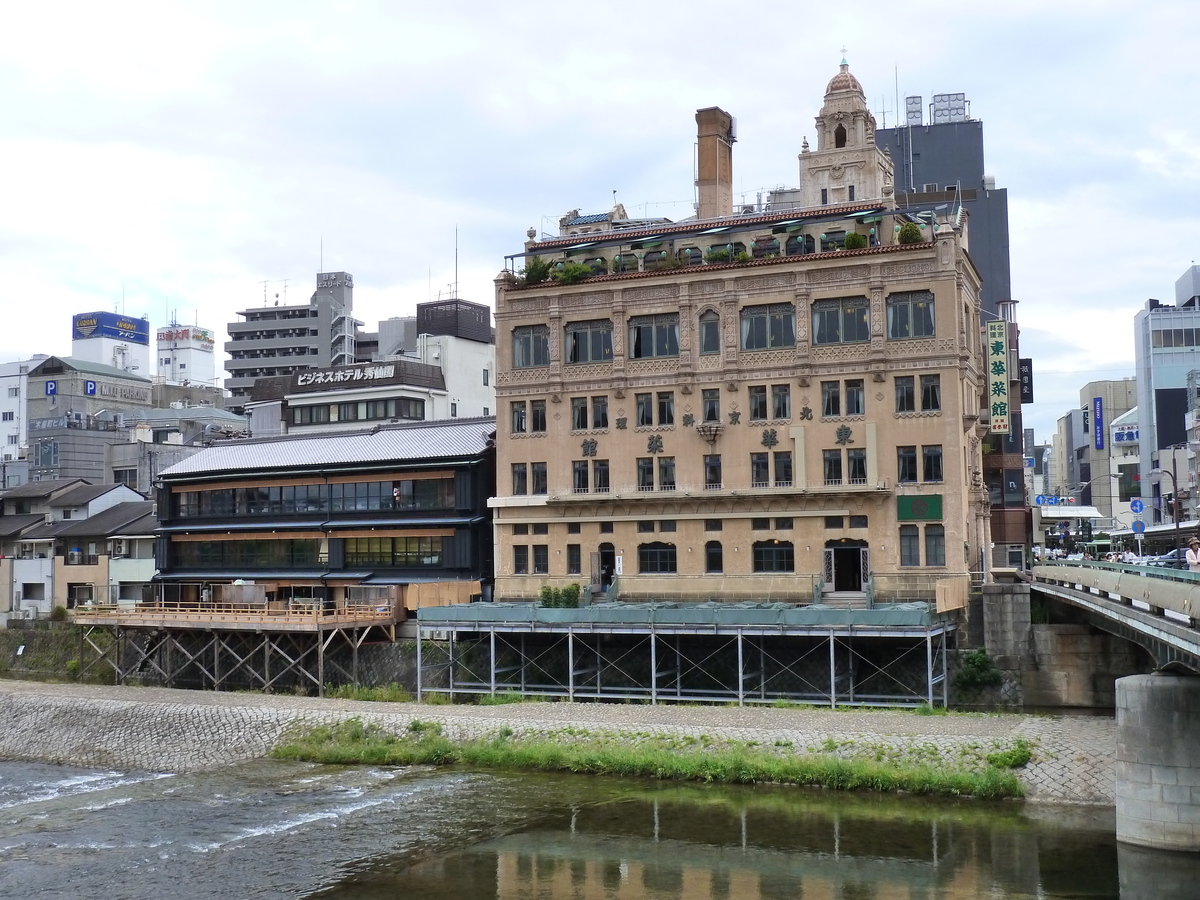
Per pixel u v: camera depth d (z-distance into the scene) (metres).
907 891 33.50
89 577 95.88
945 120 144.50
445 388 103.38
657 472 69.25
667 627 58.47
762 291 67.38
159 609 74.38
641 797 44.22
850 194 82.06
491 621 62.03
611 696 60.09
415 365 99.19
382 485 78.44
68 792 49.62
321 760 52.84
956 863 35.72
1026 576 70.62
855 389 65.31
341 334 168.25
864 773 44.22
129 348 196.88
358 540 79.12
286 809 44.59
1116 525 154.00
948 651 58.81
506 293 73.88
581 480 71.31
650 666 61.41
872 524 64.25
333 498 80.12
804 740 47.94
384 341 135.38
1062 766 43.62
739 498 66.94
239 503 83.94
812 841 38.31
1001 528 86.19
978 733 47.53
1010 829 38.84
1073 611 59.31
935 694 57.91
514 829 40.72
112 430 137.88
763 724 50.88
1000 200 128.38
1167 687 36.44
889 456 64.12
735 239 72.19
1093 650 57.03
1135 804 36.75
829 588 64.81
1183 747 36.16
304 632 66.44
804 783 45.03
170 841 40.81
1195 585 30.23
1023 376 94.50
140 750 56.72
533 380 72.88
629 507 69.56
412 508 76.88
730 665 59.91
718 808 42.38
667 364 69.19
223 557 84.75
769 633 56.72
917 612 54.25
